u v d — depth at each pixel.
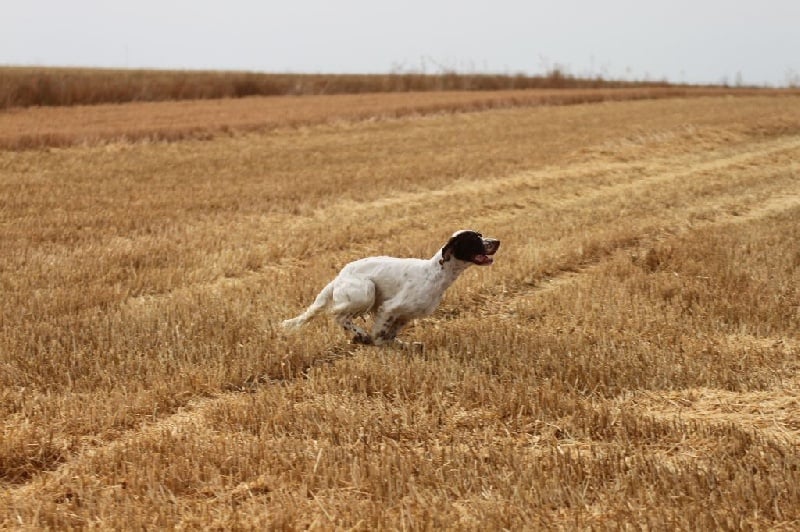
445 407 7.50
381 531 5.33
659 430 6.84
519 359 8.64
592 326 10.12
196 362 8.90
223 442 6.71
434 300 9.11
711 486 5.77
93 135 25.36
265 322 10.08
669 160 24.28
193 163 22.77
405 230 15.80
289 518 5.51
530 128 30.97
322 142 27.50
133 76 47.06
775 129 30.19
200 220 16.34
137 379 8.35
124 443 6.95
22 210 16.64
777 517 5.35
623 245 14.63
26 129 27.30
